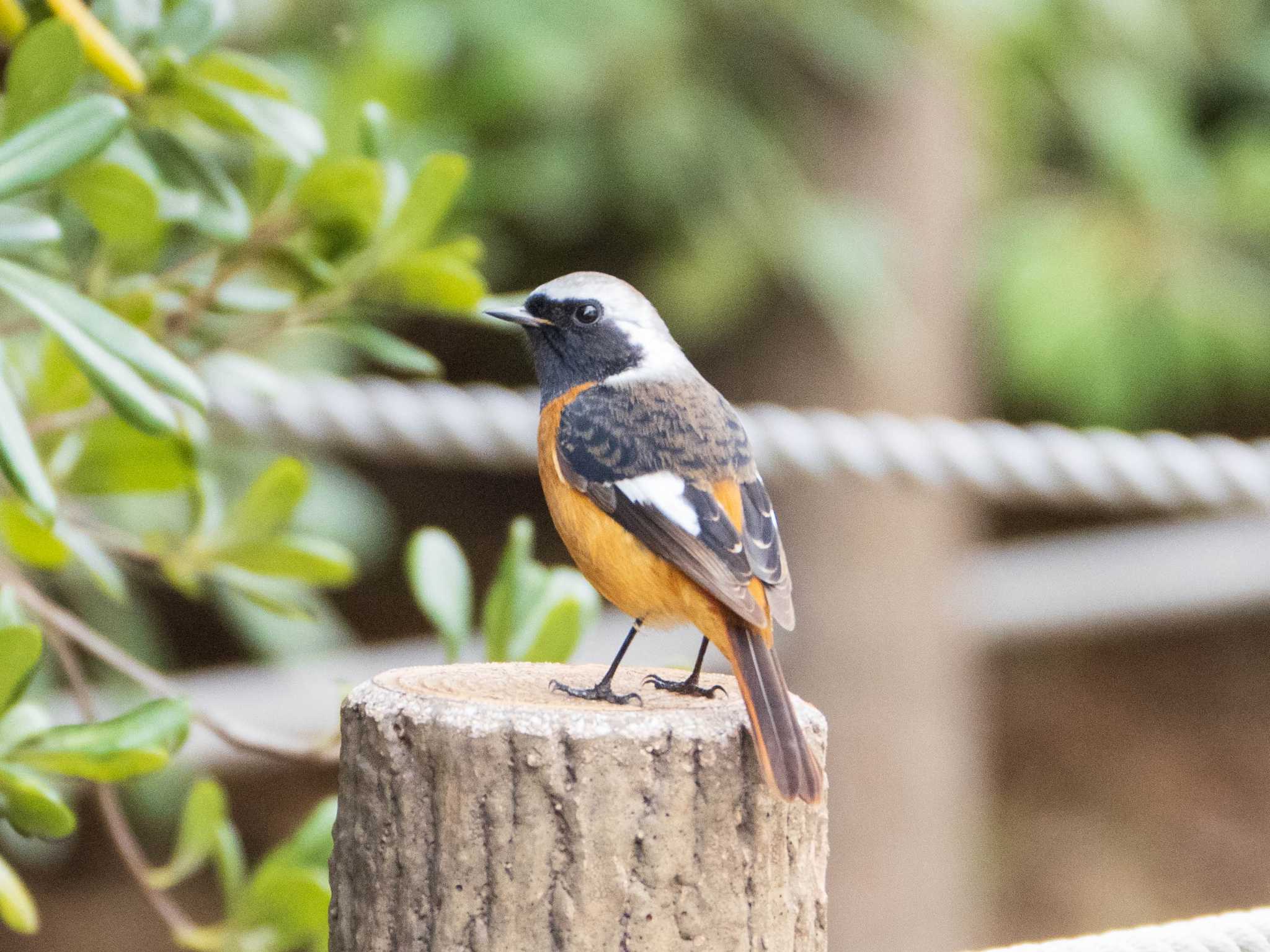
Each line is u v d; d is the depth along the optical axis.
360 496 12.83
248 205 6.66
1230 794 20.58
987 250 17.81
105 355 4.78
